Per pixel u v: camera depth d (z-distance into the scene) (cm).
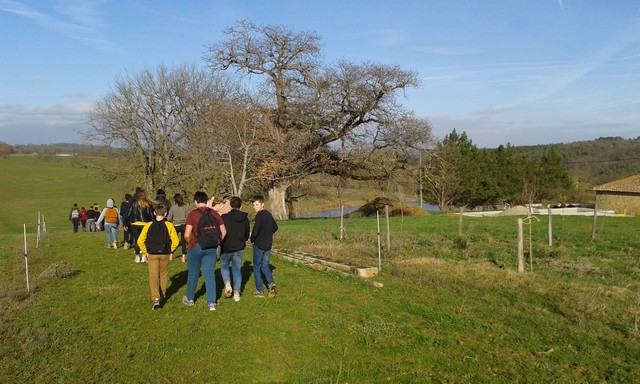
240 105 2839
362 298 896
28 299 909
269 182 3284
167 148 3553
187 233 828
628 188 3759
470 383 580
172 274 1104
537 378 594
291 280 1025
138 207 1254
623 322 812
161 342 695
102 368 610
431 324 767
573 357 661
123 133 3497
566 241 1658
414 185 3647
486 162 6056
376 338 703
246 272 1113
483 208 5831
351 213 3562
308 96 3166
